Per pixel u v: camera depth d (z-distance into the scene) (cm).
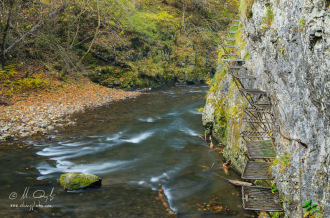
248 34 779
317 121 367
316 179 370
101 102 1616
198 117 1349
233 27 1333
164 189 640
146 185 660
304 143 405
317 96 359
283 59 484
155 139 1018
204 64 2767
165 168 764
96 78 2008
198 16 3212
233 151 760
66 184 623
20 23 1734
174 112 1450
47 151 863
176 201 586
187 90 2192
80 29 2072
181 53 2644
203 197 606
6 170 714
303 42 392
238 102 834
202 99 1802
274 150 571
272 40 544
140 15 2591
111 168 759
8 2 1529
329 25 323
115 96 1806
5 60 1653
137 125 1196
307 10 376
